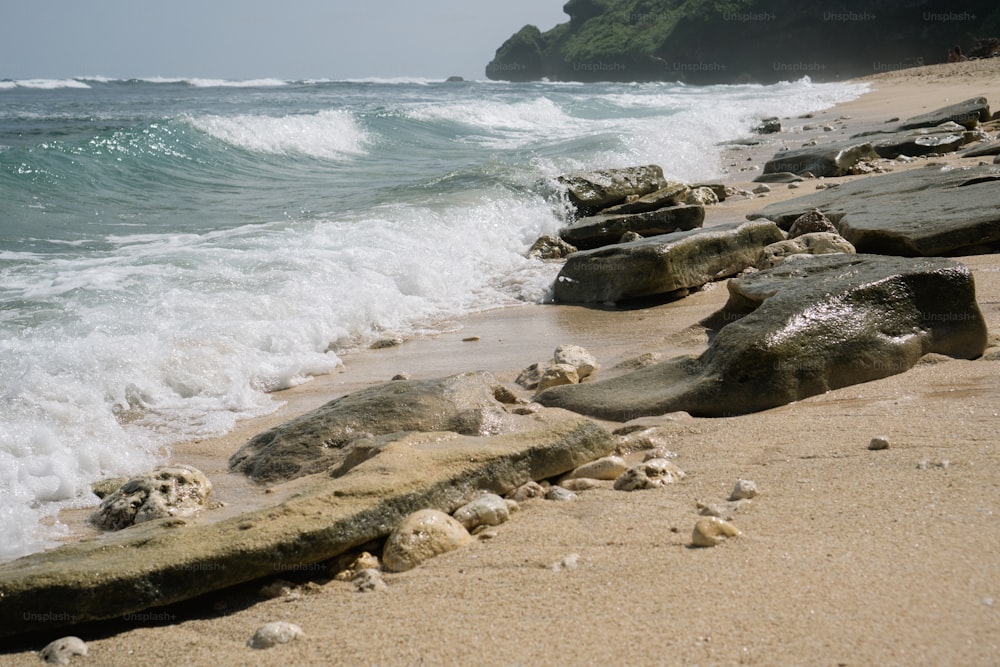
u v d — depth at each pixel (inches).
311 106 1134.4
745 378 196.7
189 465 197.8
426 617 119.7
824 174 560.1
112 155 550.0
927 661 94.3
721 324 265.6
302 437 188.4
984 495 133.7
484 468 160.7
